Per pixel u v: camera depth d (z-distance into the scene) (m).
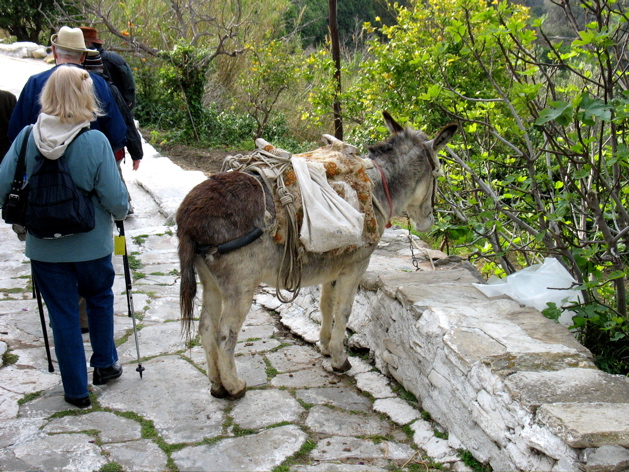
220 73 15.74
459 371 3.61
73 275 3.81
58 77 3.59
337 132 10.34
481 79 7.17
